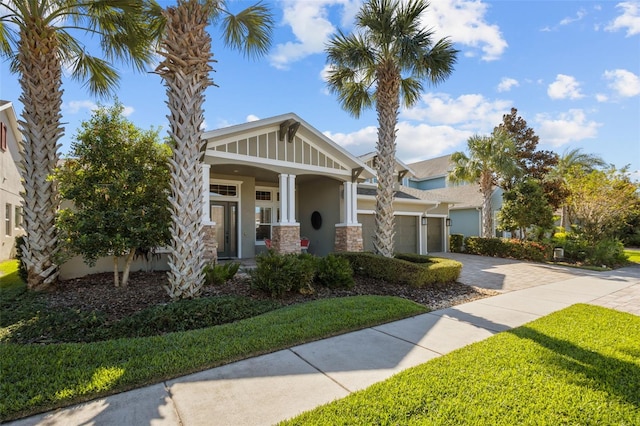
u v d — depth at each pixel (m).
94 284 7.50
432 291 8.21
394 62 10.03
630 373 3.58
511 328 5.27
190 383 3.37
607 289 8.77
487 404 2.96
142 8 7.29
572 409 2.89
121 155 6.75
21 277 7.83
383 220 10.24
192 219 6.15
